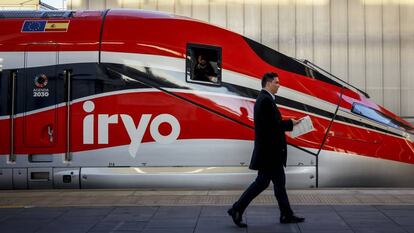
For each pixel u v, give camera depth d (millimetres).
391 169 11008
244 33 19969
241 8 20000
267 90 7582
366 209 8492
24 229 7406
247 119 10633
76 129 10586
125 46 10703
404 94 20016
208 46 10812
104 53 10680
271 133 7395
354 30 20094
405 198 9430
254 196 7426
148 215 8180
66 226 7551
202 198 9523
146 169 10531
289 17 20078
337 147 10828
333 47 20078
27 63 10742
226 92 10703
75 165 10578
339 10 20109
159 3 19922
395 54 20047
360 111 11117
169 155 10547
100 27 10891
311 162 10727
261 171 7414
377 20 20109
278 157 7414
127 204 9039
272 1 20031
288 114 10719
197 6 19969
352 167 10867
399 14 20078
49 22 11070
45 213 8375
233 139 10586
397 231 7160
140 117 10562
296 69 11102
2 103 10742
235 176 10492
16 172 10648
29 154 10656
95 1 19844
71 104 10625
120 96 10570
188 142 10539
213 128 10578
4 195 10000
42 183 10609
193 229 7320
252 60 10930
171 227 7445
